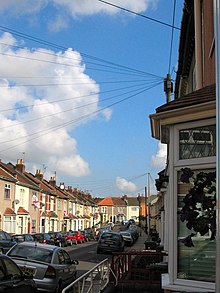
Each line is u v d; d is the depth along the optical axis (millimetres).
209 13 10664
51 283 11469
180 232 6500
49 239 37125
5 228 46000
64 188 83625
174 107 6391
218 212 3018
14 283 8695
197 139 6367
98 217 118438
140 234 71188
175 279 6445
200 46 11805
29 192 54219
